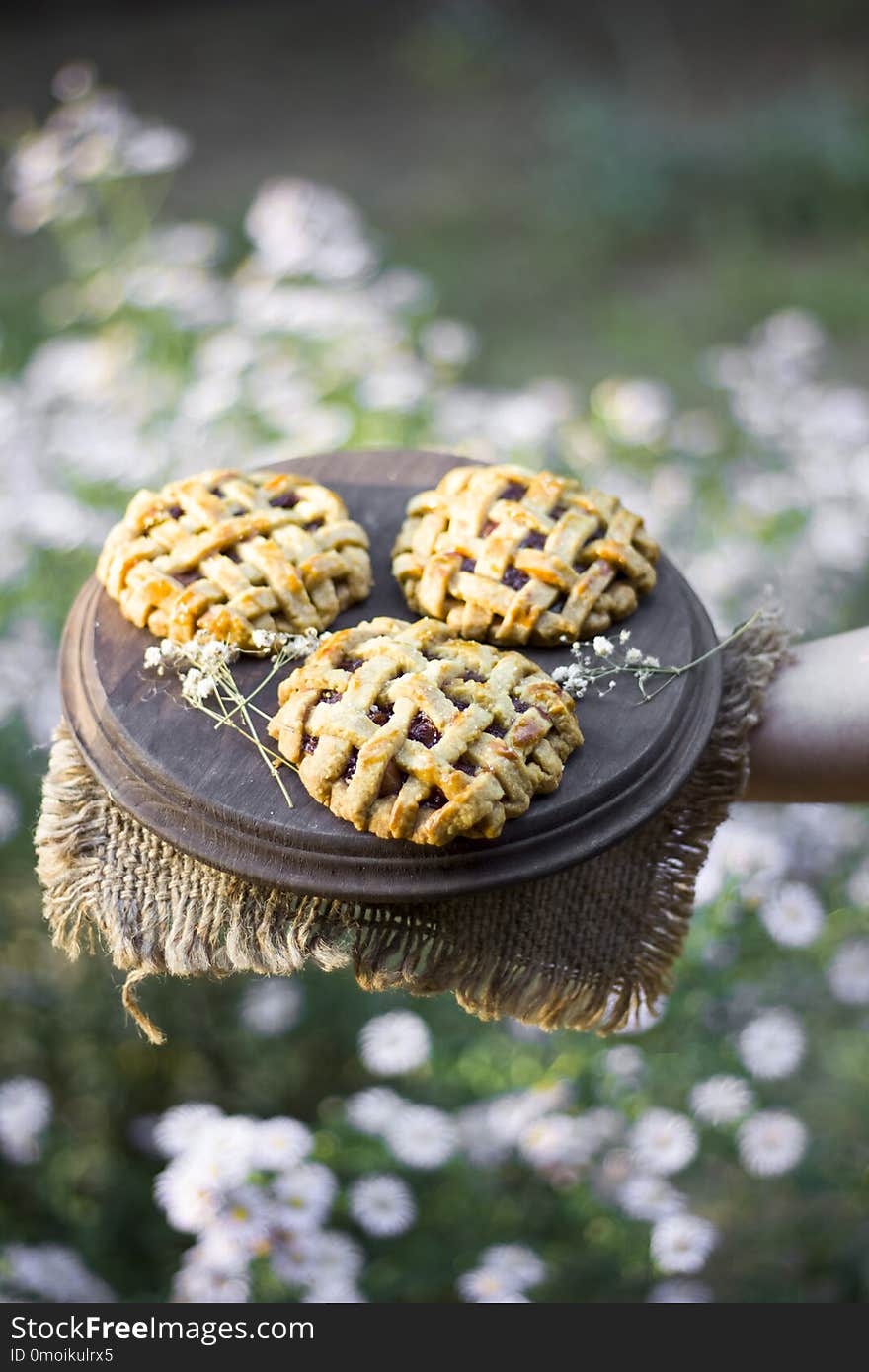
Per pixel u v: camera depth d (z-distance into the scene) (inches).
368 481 42.4
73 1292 45.7
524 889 38.0
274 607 38.4
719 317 102.7
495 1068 49.0
